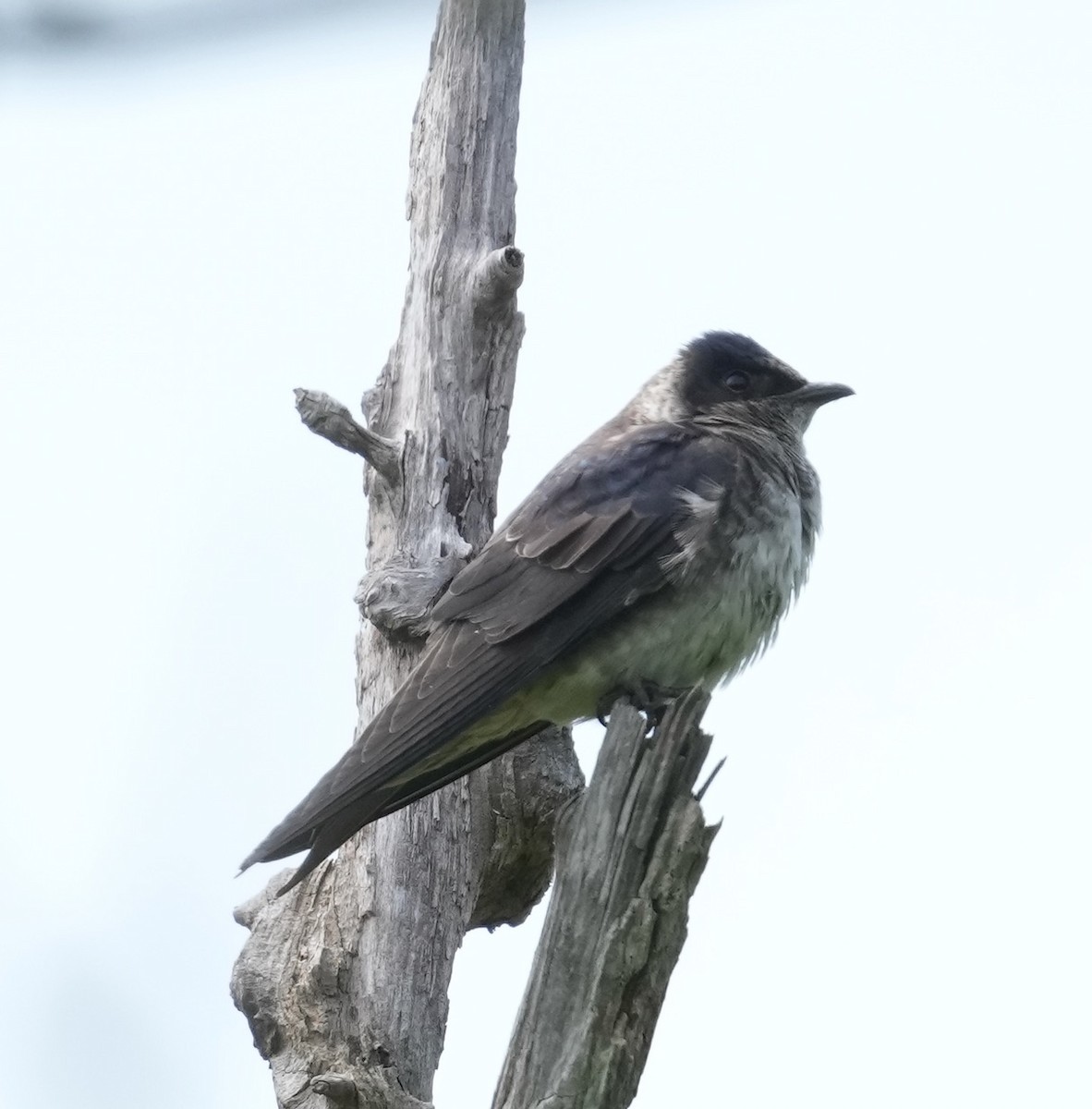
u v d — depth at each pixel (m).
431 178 12.61
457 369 12.26
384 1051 10.53
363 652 12.27
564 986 8.29
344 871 11.10
